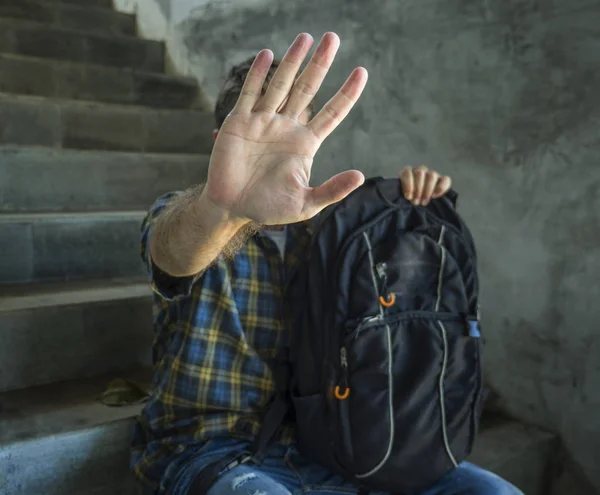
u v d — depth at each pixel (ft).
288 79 2.44
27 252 5.43
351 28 5.88
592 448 4.44
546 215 4.55
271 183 2.44
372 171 5.81
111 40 8.93
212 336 3.40
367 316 3.22
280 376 3.48
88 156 6.57
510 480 4.46
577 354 4.47
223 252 2.84
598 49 4.11
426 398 3.22
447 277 3.43
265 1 7.04
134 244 6.02
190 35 8.70
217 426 3.37
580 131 4.28
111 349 4.91
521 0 4.52
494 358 5.04
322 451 3.24
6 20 8.09
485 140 4.87
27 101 6.85
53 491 3.72
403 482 3.18
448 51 5.05
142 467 3.47
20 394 4.40
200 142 8.29
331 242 3.38
